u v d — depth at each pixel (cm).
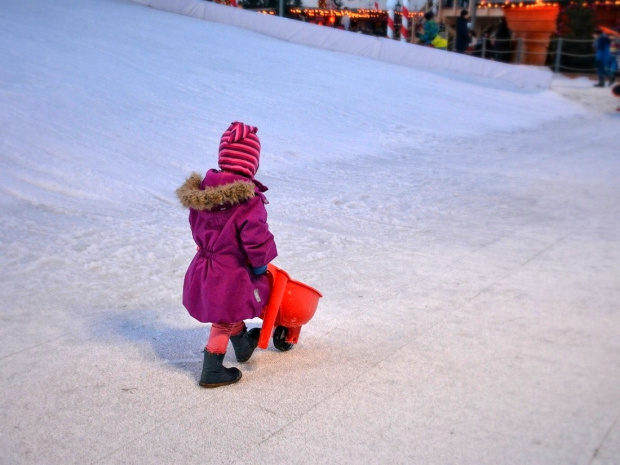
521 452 288
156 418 327
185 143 991
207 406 338
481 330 416
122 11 2019
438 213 724
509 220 686
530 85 1942
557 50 2388
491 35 2611
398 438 304
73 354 397
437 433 306
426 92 1631
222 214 337
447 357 382
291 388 354
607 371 356
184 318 452
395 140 1185
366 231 659
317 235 643
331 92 1457
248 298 345
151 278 525
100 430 317
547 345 391
